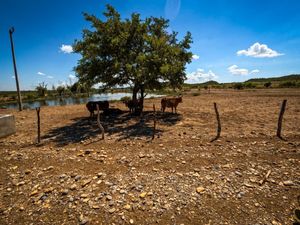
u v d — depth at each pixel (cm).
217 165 725
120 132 1257
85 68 1845
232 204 502
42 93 7500
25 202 534
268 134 1097
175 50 1677
